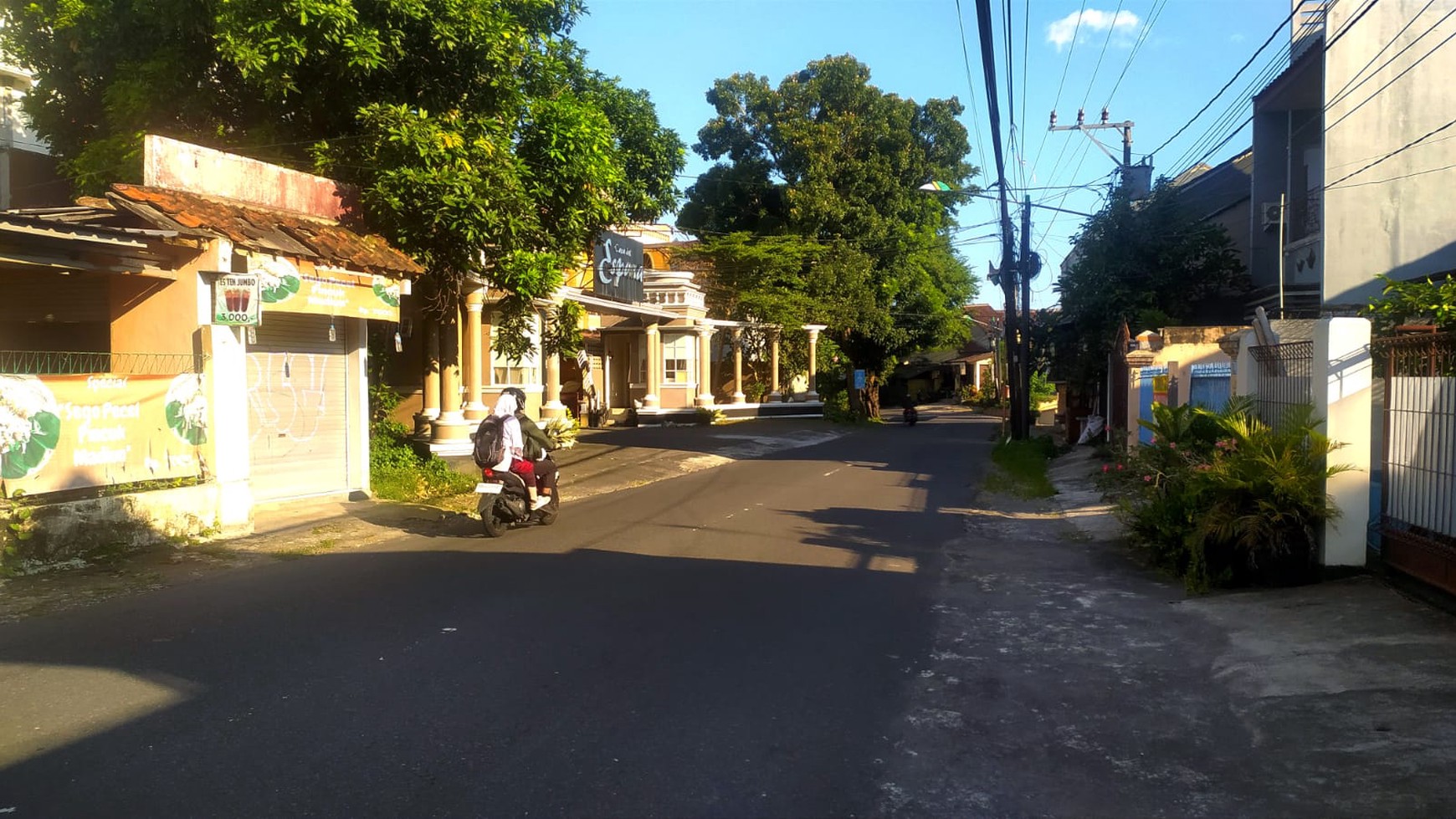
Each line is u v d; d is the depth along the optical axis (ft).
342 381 41.04
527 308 45.37
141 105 39.27
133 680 17.60
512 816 12.40
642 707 16.48
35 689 17.04
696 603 24.06
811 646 20.42
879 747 14.97
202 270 32.24
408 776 13.56
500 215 39.40
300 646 19.85
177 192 33.86
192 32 37.81
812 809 12.78
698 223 129.29
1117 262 69.77
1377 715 15.75
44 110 44.39
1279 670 18.43
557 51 50.34
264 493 37.58
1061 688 17.95
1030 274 86.69
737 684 17.76
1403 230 50.37
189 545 30.76
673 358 102.89
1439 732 14.87
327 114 42.06
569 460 59.98
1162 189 69.36
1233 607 23.75
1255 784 13.61
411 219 39.09
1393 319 31.48
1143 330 61.57
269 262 33.99
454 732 15.23
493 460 34.42
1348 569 25.14
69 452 28.27
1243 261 72.28
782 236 116.88
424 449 49.75
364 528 35.29
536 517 37.09
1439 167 49.96
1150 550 29.84
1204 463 28.12
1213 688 17.92
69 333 37.01
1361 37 50.78
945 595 25.89
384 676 17.97
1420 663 18.03
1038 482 51.85
